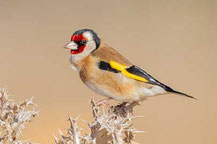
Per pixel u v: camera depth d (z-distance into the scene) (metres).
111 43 19.84
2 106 4.89
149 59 18.19
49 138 10.95
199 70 17.42
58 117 12.44
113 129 4.92
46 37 19.98
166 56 18.64
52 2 23.97
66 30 20.95
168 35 21.12
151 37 20.83
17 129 4.89
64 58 17.67
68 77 15.72
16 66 16.70
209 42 20.50
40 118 12.13
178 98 14.93
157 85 7.35
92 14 23.22
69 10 23.44
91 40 7.53
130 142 5.25
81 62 7.54
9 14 22.06
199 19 23.02
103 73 7.36
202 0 24.95
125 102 7.46
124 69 7.28
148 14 23.59
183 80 16.47
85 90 14.60
